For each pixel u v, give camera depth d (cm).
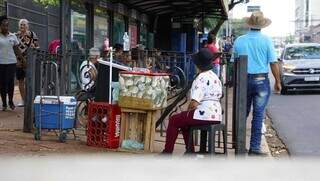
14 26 1722
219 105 709
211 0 1909
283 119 1293
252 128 805
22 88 1230
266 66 802
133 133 791
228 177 527
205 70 706
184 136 714
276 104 1609
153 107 770
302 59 1984
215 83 702
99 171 534
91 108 809
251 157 743
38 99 838
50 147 774
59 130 863
